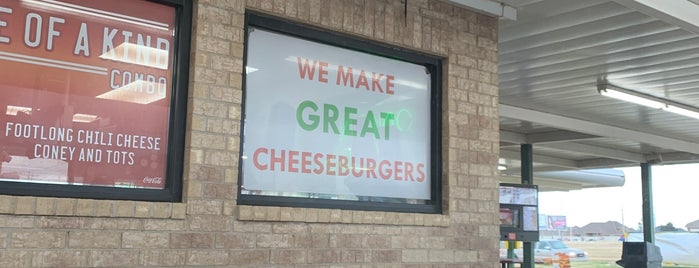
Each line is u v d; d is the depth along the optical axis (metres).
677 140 14.83
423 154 5.86
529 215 14.41
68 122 4.14
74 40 4.22
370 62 5.64
